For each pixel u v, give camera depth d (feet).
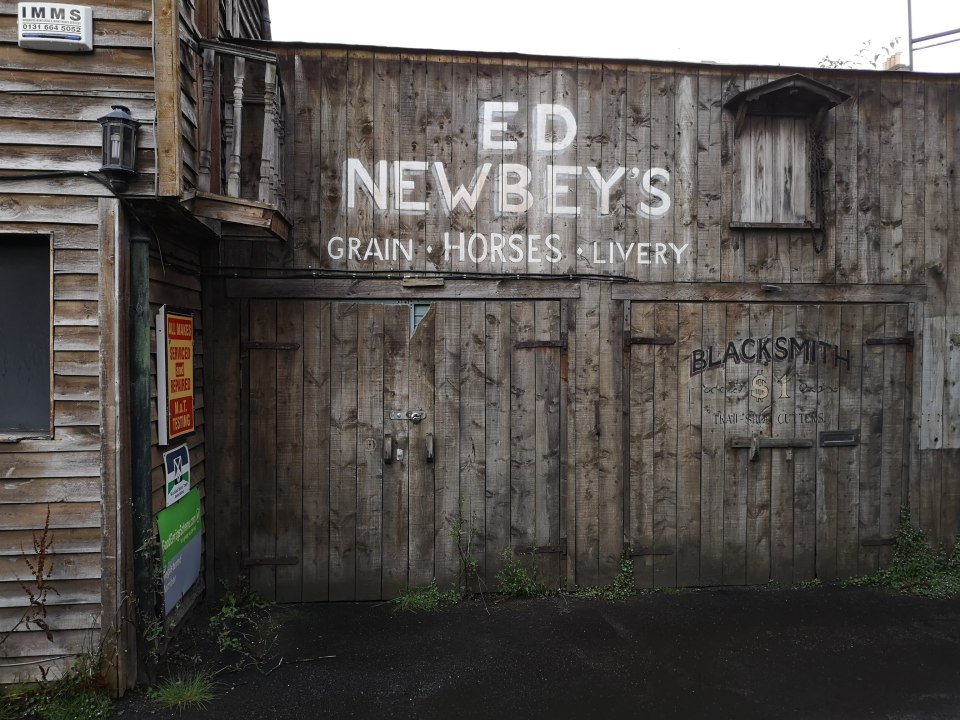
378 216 16.01
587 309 16.61
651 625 14.87
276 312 15.83
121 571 11.65
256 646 13.70
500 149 16.31
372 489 16.12
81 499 11.51
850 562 17.54
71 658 11.59
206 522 15.67
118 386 11.54
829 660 13.33
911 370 17.65
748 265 17.12
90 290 11.50
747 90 16.34
